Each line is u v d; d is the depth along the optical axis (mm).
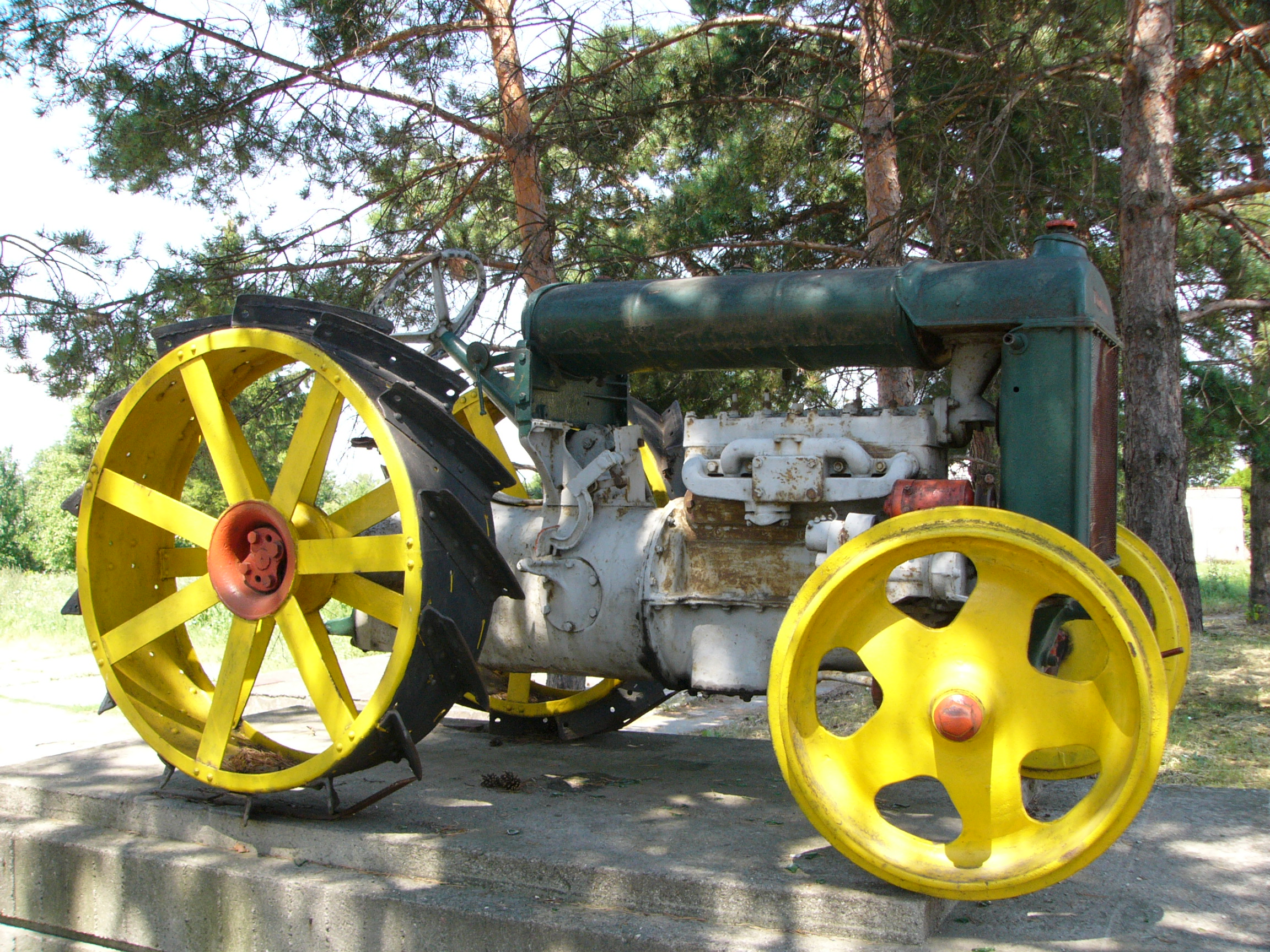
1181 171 9188
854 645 2623
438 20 7199
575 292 3453
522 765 3848
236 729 3645
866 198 8961
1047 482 2734
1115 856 2912
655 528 3396
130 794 3404
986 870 2395
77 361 7422
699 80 8688
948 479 3221
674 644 3301
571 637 3461
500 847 2803
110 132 7082
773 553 3186
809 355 3180
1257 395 10664
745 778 3631
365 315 3529
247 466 3357
